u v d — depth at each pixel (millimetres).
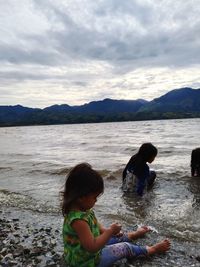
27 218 1876
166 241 1273
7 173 3559
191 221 1700
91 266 1065
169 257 1224
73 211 1051
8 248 1388
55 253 1295
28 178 3211
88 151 5898
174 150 5328
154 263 1174
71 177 1039
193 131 14211
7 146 8508
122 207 2037
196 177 2887
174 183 2680
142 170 2377
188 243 1380
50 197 2383
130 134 13234
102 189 1043
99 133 15898
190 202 2090
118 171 3252
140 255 1211
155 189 2502
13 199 2367
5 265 1215
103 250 1134
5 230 1662
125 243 1193
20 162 4504
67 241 1066
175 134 11945
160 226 1634
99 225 1191
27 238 1517
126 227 1626
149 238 1438
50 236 1522
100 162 4098
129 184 2414
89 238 1011
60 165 3992
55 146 7875
